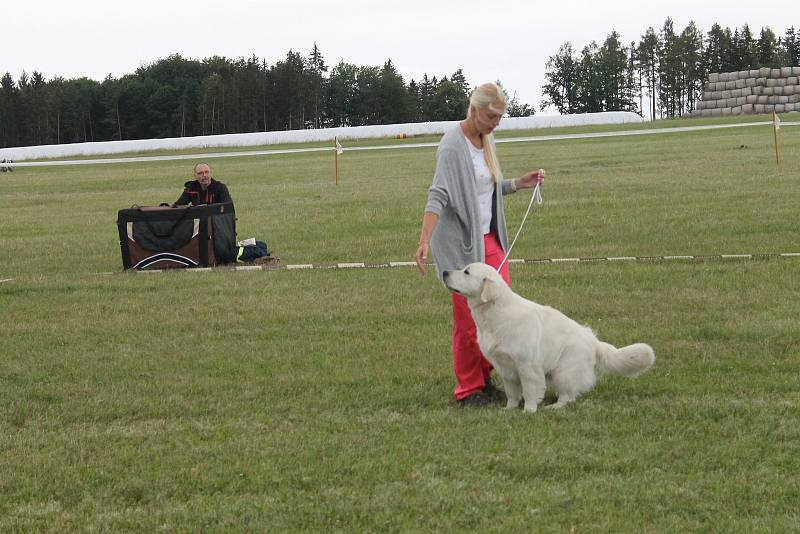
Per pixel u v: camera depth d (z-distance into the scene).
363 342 8.86
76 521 4.96
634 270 11.77
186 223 13.52
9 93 104.12
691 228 14.58
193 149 56.50
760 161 23.84
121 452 5.98
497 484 5.23
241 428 6.43
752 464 5.40
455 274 6.56
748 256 12.30
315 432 6.29
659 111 118.75
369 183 25.72
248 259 13.97
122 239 13.54
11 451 6.07
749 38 118.00
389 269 12.72
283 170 33.34
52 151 55.28
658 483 5.15
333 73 117.81
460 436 6.10
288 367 8.06
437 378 7.60
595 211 16.84
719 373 7.34
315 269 12.96
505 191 7.35
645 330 8.83
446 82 114.81
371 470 5.51
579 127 58.72
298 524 4.80
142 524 4.88
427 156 37.78
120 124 104.81
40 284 12.38
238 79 106.12
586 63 117.44
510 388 6.85
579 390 6.80
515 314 6.52
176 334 9.50
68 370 8.19
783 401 6.52
